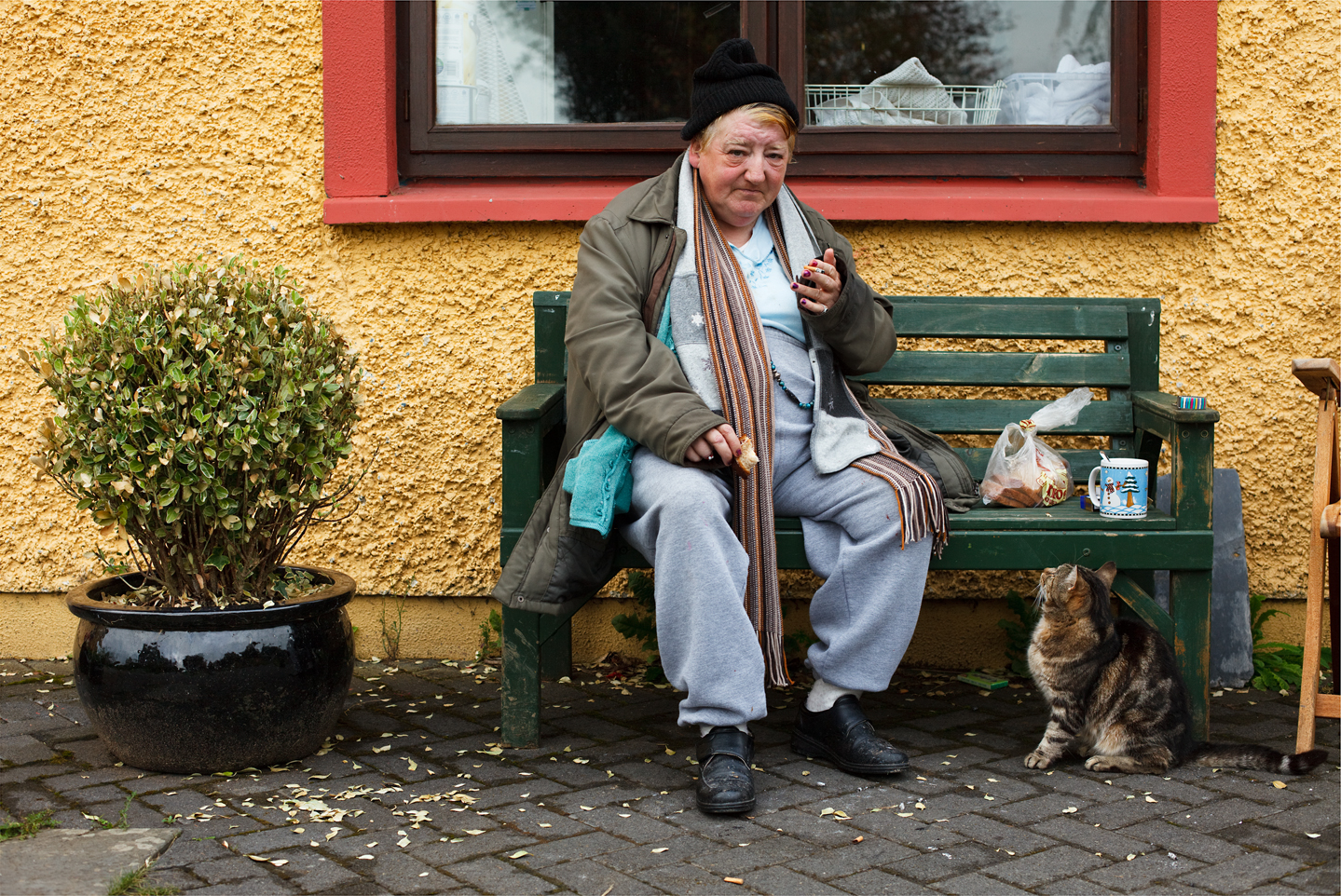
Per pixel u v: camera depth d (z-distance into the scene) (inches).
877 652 111.8
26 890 83.2
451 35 152.7
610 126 151.7
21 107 145.9
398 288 147.9
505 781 108.8
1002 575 149.1
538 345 137.5
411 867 89.5
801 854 92.3
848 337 120.3
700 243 119.1
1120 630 114.1
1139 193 145.6
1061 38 151.0
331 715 114.2
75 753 115.0
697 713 104.6
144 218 147.6
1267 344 145.8
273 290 111.7
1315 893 85.0
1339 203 143.7
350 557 150.7
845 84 151.3
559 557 111.4
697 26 151.5
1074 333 136.9
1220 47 142.6
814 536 114.8
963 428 136.9
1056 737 112.3
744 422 112.3
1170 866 89.8
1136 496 116.8
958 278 147.0
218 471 105.4
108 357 104.0
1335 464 116.5
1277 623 149.8
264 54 145.3
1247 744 113.0
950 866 90.0
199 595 110.7
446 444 149.6
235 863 89.8
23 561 150.7
